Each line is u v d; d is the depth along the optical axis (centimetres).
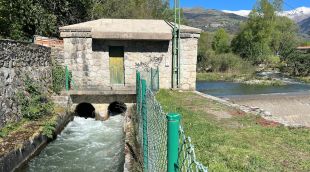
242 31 5788
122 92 1475
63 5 2283
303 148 691
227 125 900
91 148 1023
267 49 5375
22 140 845
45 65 1405
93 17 2683
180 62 1656
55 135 1117
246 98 2059
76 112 1537
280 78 3991
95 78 1609
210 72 4581
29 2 1925
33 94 1153
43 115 1141
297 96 2114
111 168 850
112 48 1630
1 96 920
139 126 815
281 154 654
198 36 1648
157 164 433
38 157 929
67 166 864
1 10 1688
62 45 1620
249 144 717
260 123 929
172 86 1669
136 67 1633
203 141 728
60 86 1492
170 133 288
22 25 1900
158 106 431
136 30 1603
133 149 756
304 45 7388
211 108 1163
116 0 3225
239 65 4631
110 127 1330
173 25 1725
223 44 6231
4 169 698
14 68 1036
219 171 553
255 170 563
